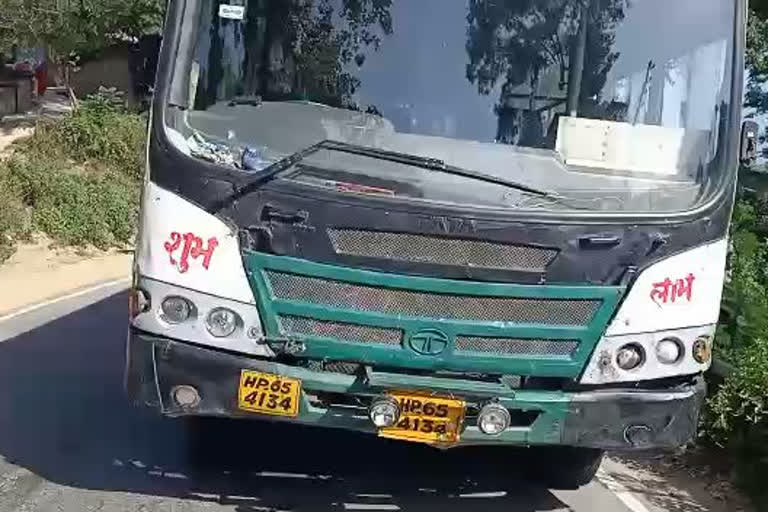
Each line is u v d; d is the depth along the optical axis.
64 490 5.97
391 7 5.19
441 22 5.18
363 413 5.02
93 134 19.83
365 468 6.59
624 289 4.99
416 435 4.96
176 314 4.93
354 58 5.17
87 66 27.50
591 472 6.50
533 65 5.21
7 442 6.79
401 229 4.83
